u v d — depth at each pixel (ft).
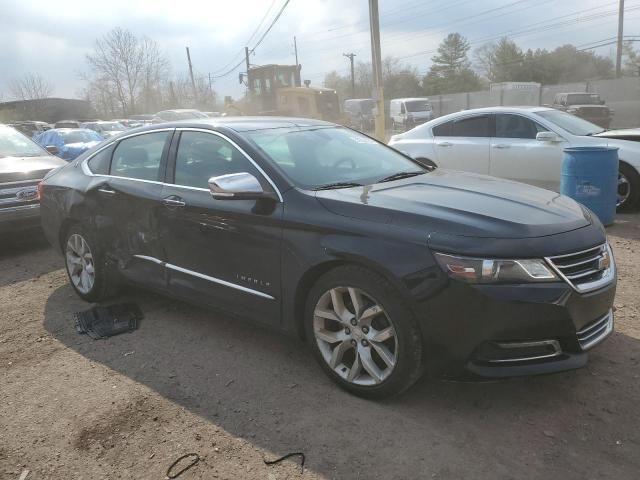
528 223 9.69
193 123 13.91
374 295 9.91
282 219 11.09
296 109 77.05
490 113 28.32
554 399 10.46
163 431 10.00
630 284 16.05
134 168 14.92
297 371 11.94
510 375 9.32
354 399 10.73
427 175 13.29
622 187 25.30
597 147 22.44
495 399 10.54
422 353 9.71
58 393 11.46
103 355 13.11
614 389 10.68
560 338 9.45
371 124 118.11
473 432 9.58
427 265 9.29
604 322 10.55
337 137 14.49
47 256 22.45
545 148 25.80
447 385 11.06
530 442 9.27
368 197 10.84
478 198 10.84
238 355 12.82
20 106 160.15
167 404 10.87
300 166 12.30
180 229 13.12
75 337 14.21
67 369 12.48
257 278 11.73
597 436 9.34
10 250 23.71
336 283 10.41
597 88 100.17
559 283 9.23
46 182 17.58
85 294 16.47
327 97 76.89
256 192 11.18
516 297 8.99
